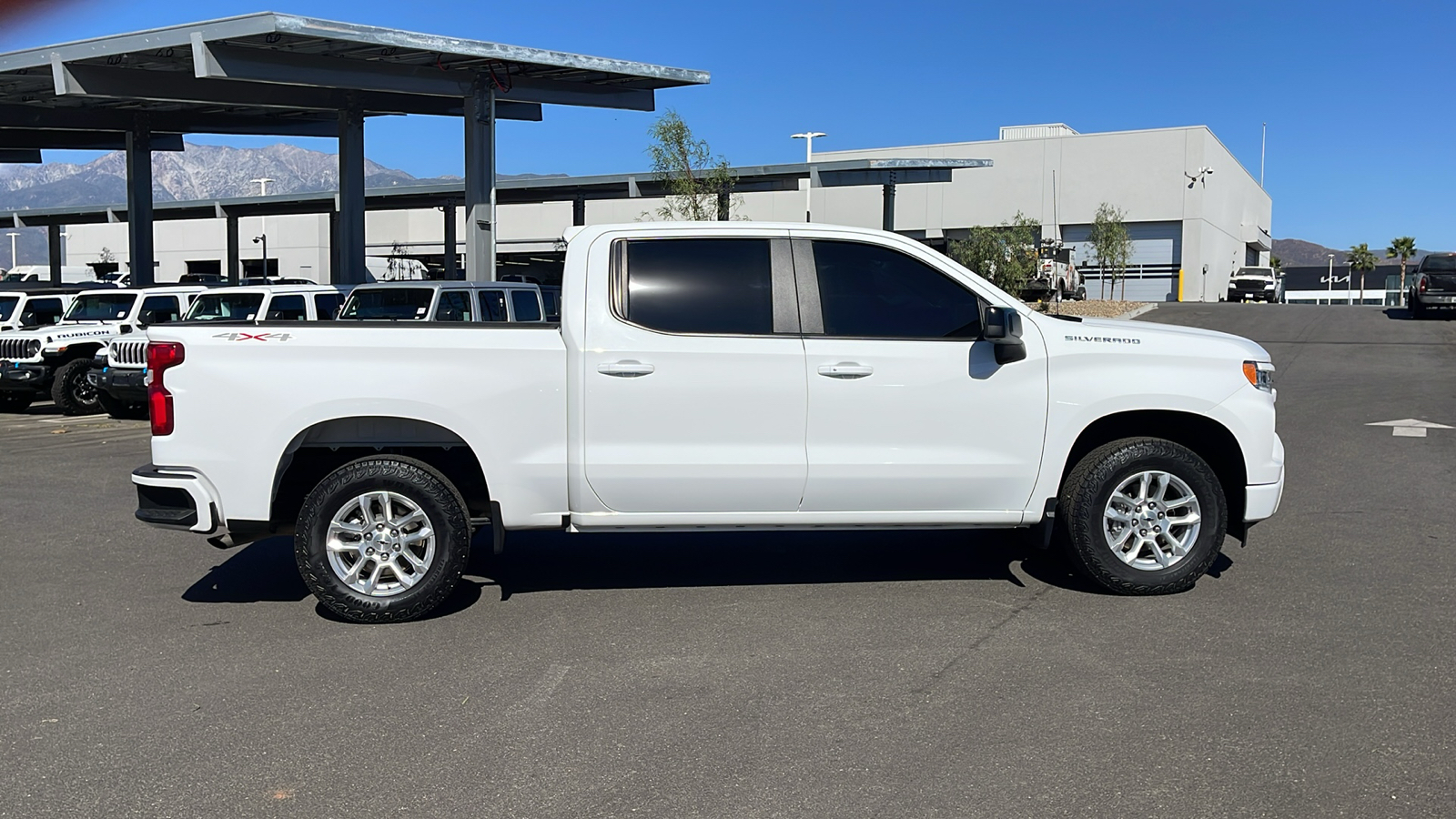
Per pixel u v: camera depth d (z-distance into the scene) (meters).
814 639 5.37
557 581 6.52
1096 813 3.55
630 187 36.75
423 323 5.72
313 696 4.66
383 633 5.54
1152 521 6.05
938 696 4.58
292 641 5.42
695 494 5.77
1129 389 5.92
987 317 5.68
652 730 4.26
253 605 6.07
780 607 5.93
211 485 5.60
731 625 5.61
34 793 3.77
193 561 7.05
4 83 25.31
